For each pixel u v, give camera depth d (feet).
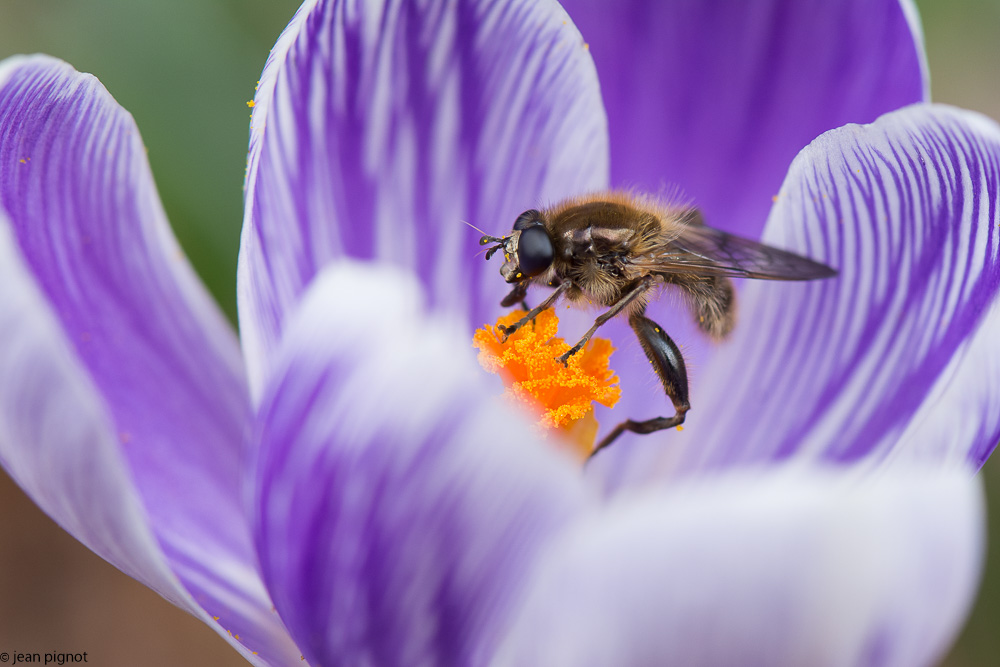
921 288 0.50
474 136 0.53
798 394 0.52
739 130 0.55
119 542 0.47
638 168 0.55
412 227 0.53
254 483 0.45
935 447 0.48
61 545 0.64
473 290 0.54
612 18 0.54
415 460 0.44
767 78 0.54
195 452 0.51
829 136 0.50
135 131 0.51
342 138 0.52
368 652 0.45
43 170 0.50
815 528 0.42
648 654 0.43
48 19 0.57
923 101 0.52
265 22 0.57
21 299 0.45
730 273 0.52
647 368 0.54
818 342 0.52
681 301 0.54
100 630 0.64
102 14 0.56
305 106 0.51
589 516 0.44
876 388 0.51
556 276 0.53
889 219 0.50
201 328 0.52
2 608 0.64
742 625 0.43
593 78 0.53
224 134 0.57
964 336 0.49
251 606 0.50
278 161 0.50
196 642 0.64
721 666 0.43
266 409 0.45
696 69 0.54
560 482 0.44
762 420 0.53
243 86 0.57
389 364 0.44
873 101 0.53
